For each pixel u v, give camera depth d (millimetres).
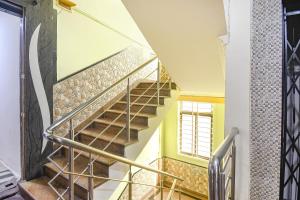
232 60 1242
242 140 1205
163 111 2875
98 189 1979
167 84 3344
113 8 3406
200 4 1665
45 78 2406
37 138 2355
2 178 2430
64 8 2658
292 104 1109
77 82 2854
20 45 2238
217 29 1835
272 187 1146
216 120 3705
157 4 1823
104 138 2479
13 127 2555
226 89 1260
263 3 1155
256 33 1175
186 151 4137
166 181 4395
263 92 1160
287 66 1108
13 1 2090
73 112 1838
